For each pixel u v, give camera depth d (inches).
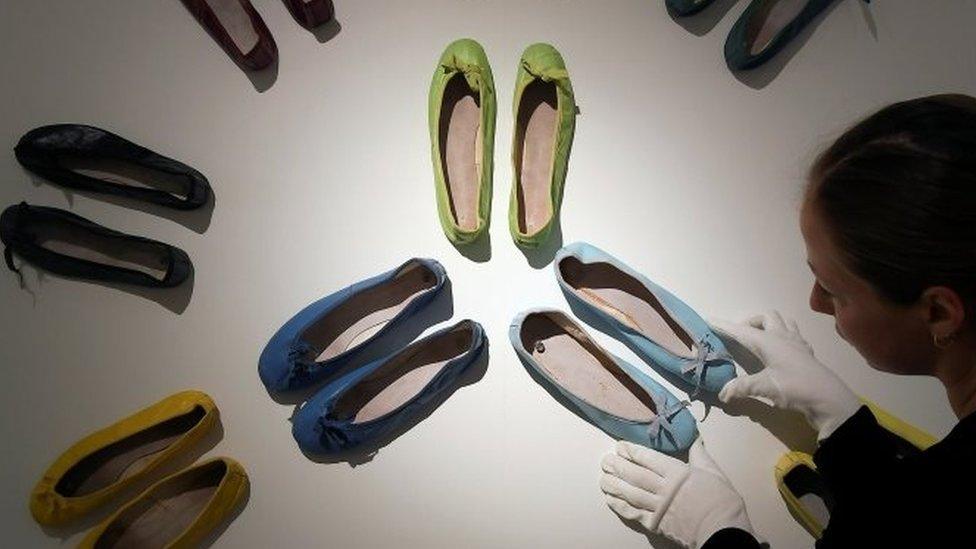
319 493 57.7
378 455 58.5
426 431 59.0
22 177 64.2
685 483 54.8
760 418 58.9
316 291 61.9
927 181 23.8
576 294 59.2
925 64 66.9
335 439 57.2
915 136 24.6
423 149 65.1
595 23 67.7
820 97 66.1
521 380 60.1
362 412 59.9
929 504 28.2
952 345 28.9
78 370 60.5
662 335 60.2
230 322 61.4
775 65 66.8
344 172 64.4
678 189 64.1
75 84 66.6
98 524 56.6
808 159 54.7
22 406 59.7
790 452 57.5
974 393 30.4
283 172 64.4
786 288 62.1
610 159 64.6
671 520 54.8
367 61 67.0
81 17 67.8
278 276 62.3
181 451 58.1
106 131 62.9
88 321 61.6
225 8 67.5
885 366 34.2
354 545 56.6
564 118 62.2
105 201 63.7
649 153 64.8
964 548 26.9
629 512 56.4
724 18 67.6
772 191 64.0
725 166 64.6
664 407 56.4
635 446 57.2
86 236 62.7
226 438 59.0
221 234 63.2
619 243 62.8
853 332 33.0
